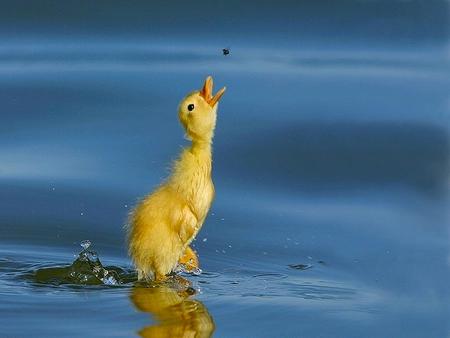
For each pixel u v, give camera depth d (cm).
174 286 1118
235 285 1140
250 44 2019
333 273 1220
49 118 1730
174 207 1132
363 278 1206
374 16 2123
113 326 994
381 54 1989
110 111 1745
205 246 1295
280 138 1652
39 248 1281
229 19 2120
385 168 1575
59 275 1147
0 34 2059
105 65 1930
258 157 1599
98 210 1419
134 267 1159
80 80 1858
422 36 2052
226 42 2030
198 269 1185
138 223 1136
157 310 1037
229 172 1555
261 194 1497
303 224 1388
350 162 1593
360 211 1445
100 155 1605
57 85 1841
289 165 1580
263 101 1777
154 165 1566
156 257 1129
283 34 2070
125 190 1487
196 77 1866
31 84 1842
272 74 1891
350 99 1792
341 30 2080
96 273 1145
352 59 1972
